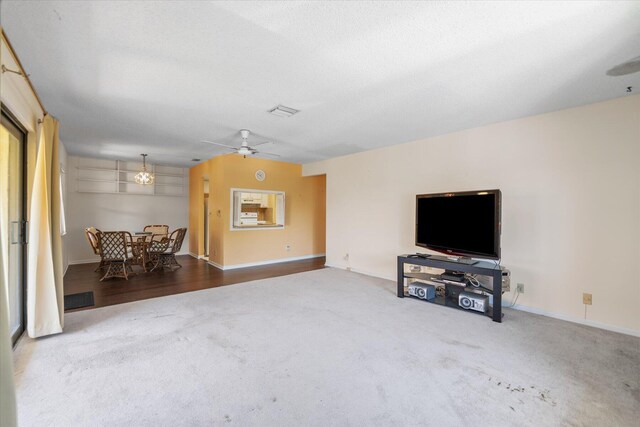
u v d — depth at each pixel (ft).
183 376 6.98
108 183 21.98
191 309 11.56
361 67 7.85
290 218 23.13
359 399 6.23
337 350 8.32
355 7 5.55
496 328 9.91
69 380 6.77
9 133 8.01
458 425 5.50
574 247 10.59
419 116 11.71
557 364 7.64
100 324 10.00
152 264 19.93
